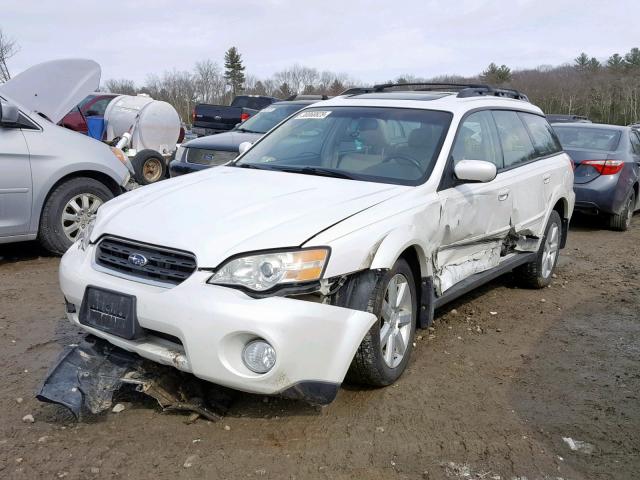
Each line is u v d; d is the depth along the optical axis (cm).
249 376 303
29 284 559
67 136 648
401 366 381
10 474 282
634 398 383
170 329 307
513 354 446
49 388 321
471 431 334
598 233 977
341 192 382
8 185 589
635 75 8969
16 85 724
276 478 287
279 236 319
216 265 309
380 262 339
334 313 314
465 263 471
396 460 304
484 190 464
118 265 337
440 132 446
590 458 314
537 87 8725
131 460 296
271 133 513
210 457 300
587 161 962
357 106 494
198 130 1730
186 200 369
